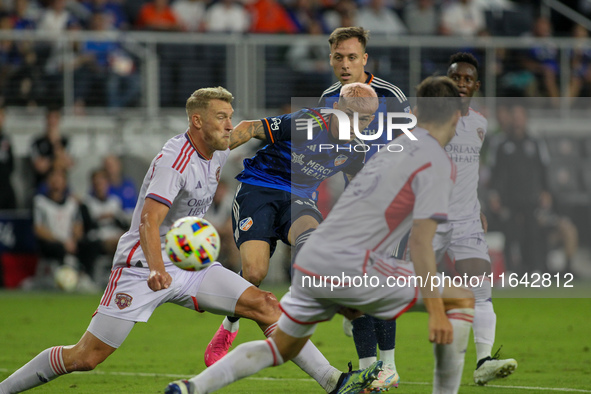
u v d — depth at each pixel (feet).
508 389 63.31
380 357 62.03
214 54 179.93
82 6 189.26
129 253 54.34
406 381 67.51
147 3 195.62
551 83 181.06
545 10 207.92
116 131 173.68
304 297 47.39
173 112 179.42
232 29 187.11
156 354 82.79
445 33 189.98
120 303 53.52
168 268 55.42
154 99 178.81
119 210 148.36
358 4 199.52
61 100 176.14
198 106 54.34
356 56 69.67
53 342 90.27
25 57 175.22
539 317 114.11
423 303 46.32
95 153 170.91
